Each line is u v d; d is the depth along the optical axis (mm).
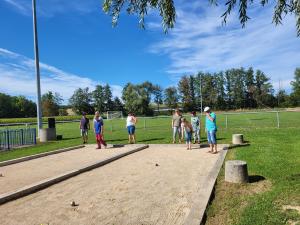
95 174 10531
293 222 5605
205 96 115688
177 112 18172
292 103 103875
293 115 49156
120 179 9648
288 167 9570
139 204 7156
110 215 6551
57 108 122250
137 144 18109
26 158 14531
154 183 8992
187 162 12172
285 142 15078
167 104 120938
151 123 42031
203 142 17938
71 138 23453
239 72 114125
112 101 125938
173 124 18203
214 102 114750
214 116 13977
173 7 6156
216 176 8977
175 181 9133
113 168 11516
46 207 7238
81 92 123875
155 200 7398
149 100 119938
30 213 6891
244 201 6867
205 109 14078
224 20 6180
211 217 6137
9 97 123688
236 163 8328
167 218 6250
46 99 123438
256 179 8492
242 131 21891
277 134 18594
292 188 7395
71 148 17938
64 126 44125
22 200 7840
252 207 6355
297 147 13359
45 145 19594
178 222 6023
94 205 7227
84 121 20047
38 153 15961
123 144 18422
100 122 17484
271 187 7711
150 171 10727
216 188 7930
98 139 17594
